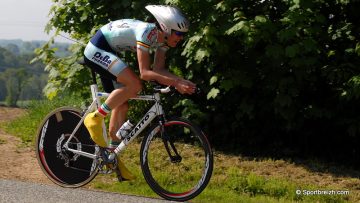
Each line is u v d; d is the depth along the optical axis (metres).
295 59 8.97
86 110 6.50
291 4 8.99
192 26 9.55
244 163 9.30
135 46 5.99
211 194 7.63
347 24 9.34
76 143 6.54
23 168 8.67
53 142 6.68
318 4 9.28
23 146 10.13
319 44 9.49
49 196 5.90
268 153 9.93
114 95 5.99
